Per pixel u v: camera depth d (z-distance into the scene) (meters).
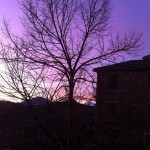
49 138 12.73
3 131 12.86
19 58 12.93
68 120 12.52
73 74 13.24
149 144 13.59
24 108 12.82
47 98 12.64
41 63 13.32
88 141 12.86
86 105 13.23
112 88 39.88
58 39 14.23
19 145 12.73
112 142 13.17
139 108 39.75
